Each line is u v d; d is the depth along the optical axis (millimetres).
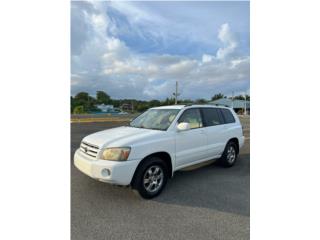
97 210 3129
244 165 5570
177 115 4168
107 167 3129
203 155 4527
